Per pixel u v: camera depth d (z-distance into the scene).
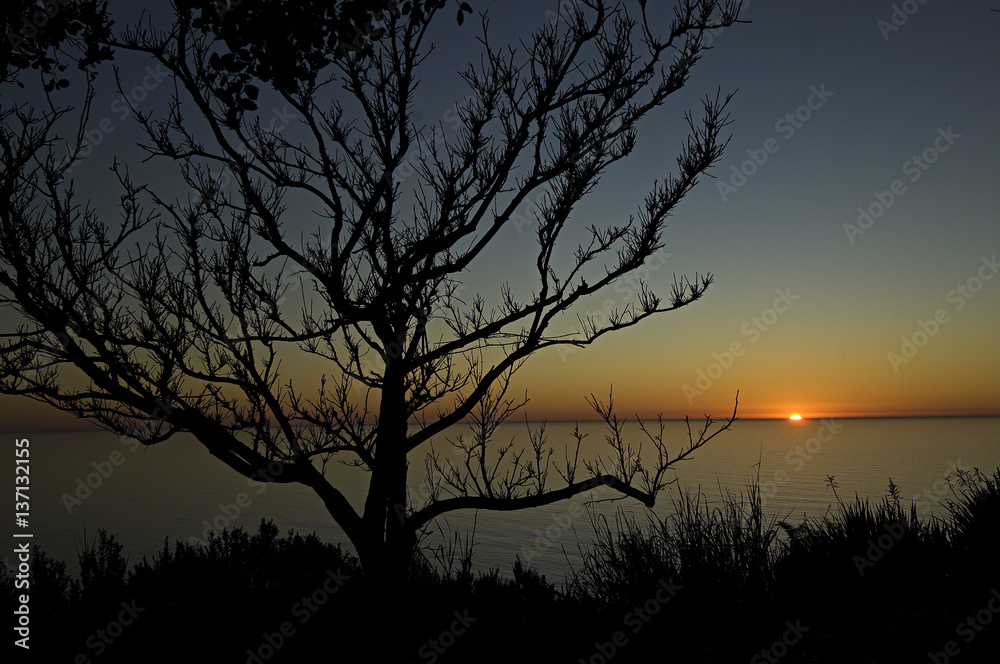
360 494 65.31
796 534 5.72
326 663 4.21
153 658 4.31
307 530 80.00
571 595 5.46
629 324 5.04
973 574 5.33
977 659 3.58
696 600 4.90
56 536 64.50
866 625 4.39
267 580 5.93
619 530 5.78
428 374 5.33
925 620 4.35
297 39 4.05
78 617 4.65
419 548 5.52
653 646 4.36
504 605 5.08
